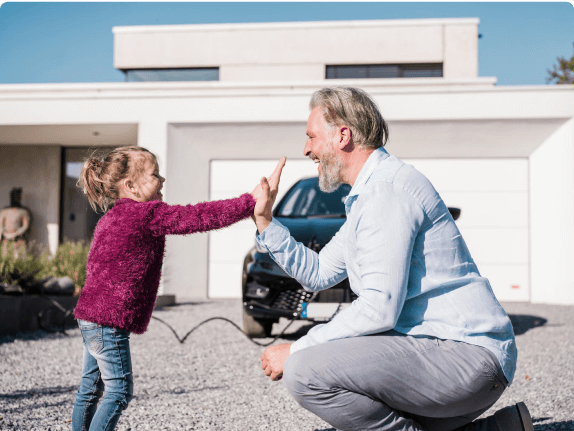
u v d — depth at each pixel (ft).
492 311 5.43
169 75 49.34
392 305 5.05
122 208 6.61
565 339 16.85
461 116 31.07
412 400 5.32
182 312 24.13
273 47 47.57
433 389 5.24
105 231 6.51
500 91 30.94
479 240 33.06
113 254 6.36
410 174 5.40
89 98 32.89
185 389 11.01
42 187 40.45
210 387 11.19
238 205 6.42
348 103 5.74
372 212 5.21
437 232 5.34
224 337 17.43
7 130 35.01
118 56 49.08
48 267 25.08
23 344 15.80
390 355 5.24
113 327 6.30
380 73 46.98
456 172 33.30
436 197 5.36
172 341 16.69
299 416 9.11
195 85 34.91
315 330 5.62
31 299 18.90
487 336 5.37
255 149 33.63
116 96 32.76
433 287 5.32
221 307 26.55
